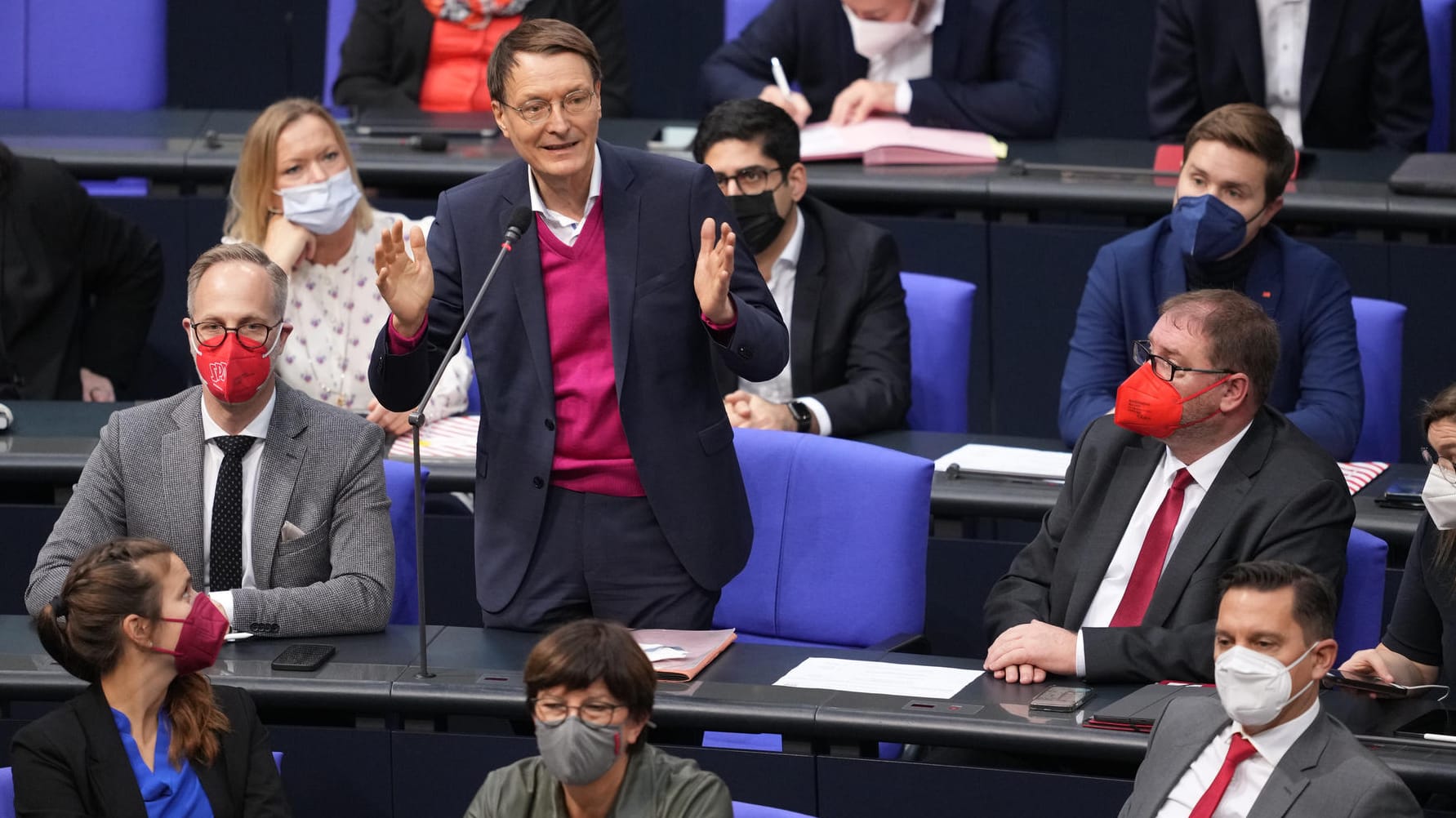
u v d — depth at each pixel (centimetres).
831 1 1878
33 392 1623
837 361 1500
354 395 1520
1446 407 1020
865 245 1507
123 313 1681
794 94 1836
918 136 1808
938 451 1427
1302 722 873
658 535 1068
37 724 933
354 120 1908
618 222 1029
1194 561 1063
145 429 1131
